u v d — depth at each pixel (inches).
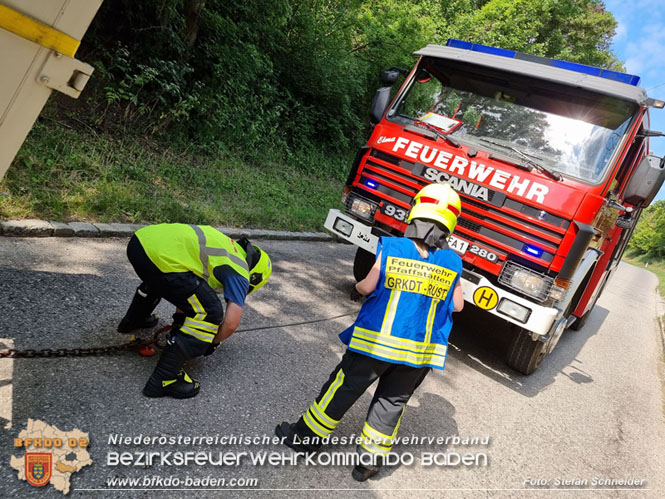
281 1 398.9
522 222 165.9
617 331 379.6
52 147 218.4
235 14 392.2
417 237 104.8
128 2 283.6
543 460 140.3
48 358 109.1
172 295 110.0
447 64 196.7
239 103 371.6
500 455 135.8
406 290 102.3
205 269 110.0
